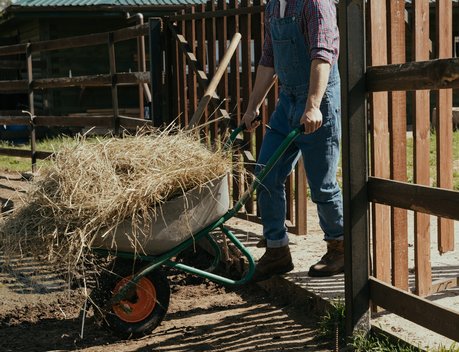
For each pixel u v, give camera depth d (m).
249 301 4.86
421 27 3.95
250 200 6.39
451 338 3.28
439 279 4.41
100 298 4.12
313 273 4.69
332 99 4.27
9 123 11.32
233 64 6.26
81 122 9.75
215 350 3.98
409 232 5.95
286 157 4.55
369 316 3.86
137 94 18.78
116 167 4.03
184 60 6.92
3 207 6.43
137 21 9.20
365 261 3.81
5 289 5.27
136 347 4.10
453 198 3.22
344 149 3.74
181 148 4.18
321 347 3.91
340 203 4.54
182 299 5.00
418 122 3.98
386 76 3.55
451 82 3.18
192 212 4.03
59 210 3.85
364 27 3.68
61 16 17.67
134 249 3.99
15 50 11.35
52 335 4.39
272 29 4.33
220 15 6.31
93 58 18.64
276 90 5.80
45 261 3.99
